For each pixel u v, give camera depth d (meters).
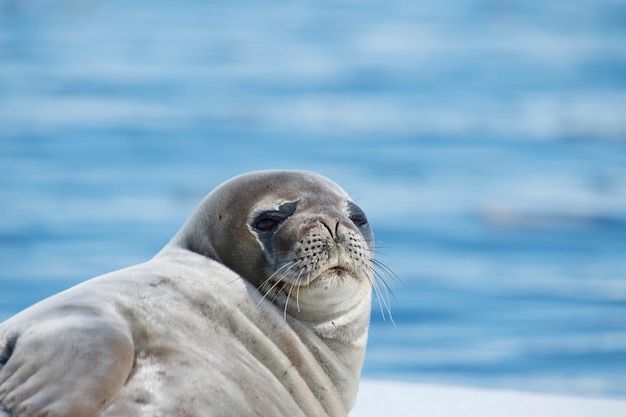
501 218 88.19
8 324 17.44
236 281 19.80
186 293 18.88
